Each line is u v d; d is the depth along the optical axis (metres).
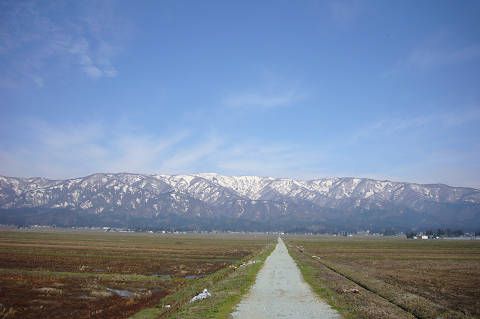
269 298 29.66
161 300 34.12
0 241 134.88
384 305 26.72
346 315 23.36
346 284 38.31
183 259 85.38
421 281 45.22
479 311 27.11
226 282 38.53
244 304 27.00
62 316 28.42
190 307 26.00
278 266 59.34
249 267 55.78
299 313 23.92
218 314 23.31
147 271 61.16
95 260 75.69
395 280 45.69
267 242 195.62
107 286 43.97
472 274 53.81
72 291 39.03
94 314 29.05
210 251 116.06
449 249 132.75
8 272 52.22
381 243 195.00
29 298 34.69
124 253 98.00
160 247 132.75
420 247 148.12
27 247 106.75
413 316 23.75
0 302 32.44
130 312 29.55
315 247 142.75
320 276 45.56
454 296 34.47
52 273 52.66
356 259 83.25
